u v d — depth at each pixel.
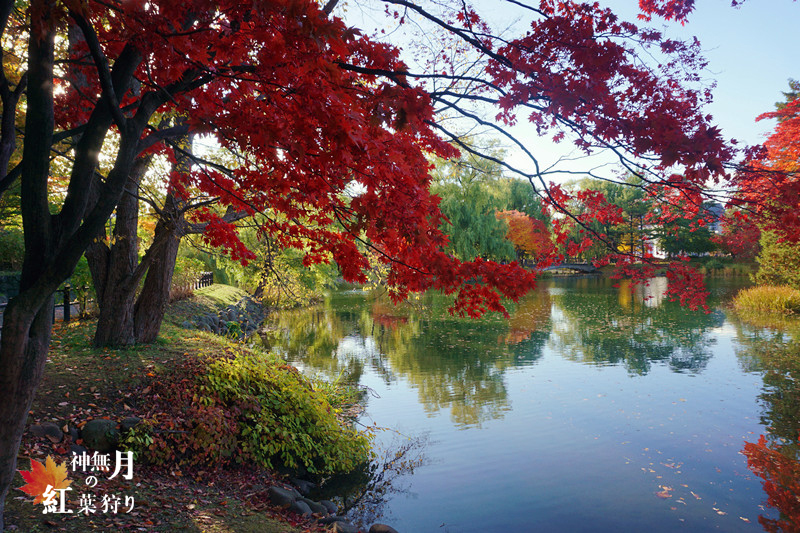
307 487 6.62
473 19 3.46
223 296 19.86
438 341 16.55
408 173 2.97
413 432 8.54
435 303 26.88
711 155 2.41
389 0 2.73
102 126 2.81
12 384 2.67
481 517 5.87
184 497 5.07
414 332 18.31
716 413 9.34
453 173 24.67
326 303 27.27
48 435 5.23
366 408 9.74
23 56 4.73
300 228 4.59
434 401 10.17
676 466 7.17
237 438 6.73
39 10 2.33
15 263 16.53
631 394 10.57
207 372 7.54
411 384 11.43
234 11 2.41
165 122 5.91
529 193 52.34
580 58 2.56
